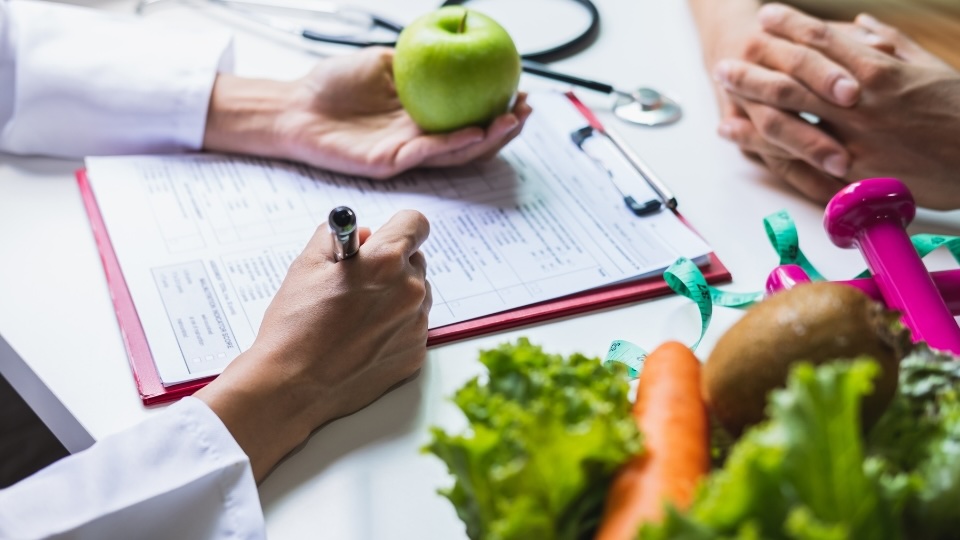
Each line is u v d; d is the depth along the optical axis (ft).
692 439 1.28
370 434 1.99
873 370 0.98
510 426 1.22
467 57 2.63
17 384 2.24
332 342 2.00
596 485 1.22
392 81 2.99
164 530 1.84
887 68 2.70
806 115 3.03
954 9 3.49
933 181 2.66
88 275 2.39
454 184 2.78
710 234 2.60
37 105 2.81
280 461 1.93
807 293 1.30
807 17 2.88
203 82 2.92
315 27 3.48
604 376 1.39
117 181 2.69
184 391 2.03
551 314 2.28
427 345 2.20
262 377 1.94
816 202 2.75
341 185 2.77
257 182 2.77
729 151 2.97
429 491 1.85
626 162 2.84
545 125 3.04
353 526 1.78
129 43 2.98
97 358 2.14
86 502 1.79
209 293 2.28
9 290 2.32
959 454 1.12
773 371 1.26
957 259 2.19
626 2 3.73
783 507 0.98
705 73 3.34
